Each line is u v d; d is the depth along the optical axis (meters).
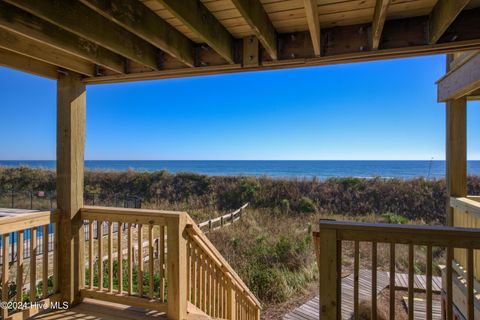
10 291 3.81
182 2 1.53
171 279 2.21
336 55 2.07
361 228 1.52
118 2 1.53
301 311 4.58
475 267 2.83
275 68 2.31
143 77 2.54
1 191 17.00
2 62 2.01
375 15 1.75
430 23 1.84
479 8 1.78
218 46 1.99
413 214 12.25
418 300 4.76
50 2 1.50
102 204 14.56
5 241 2.05
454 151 3.31
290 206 13.52
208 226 9.51
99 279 2.51
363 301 4.45
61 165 2.50
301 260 6.71
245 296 3.65
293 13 1.88
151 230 2.32
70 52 1.98
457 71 2.93
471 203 2.75
